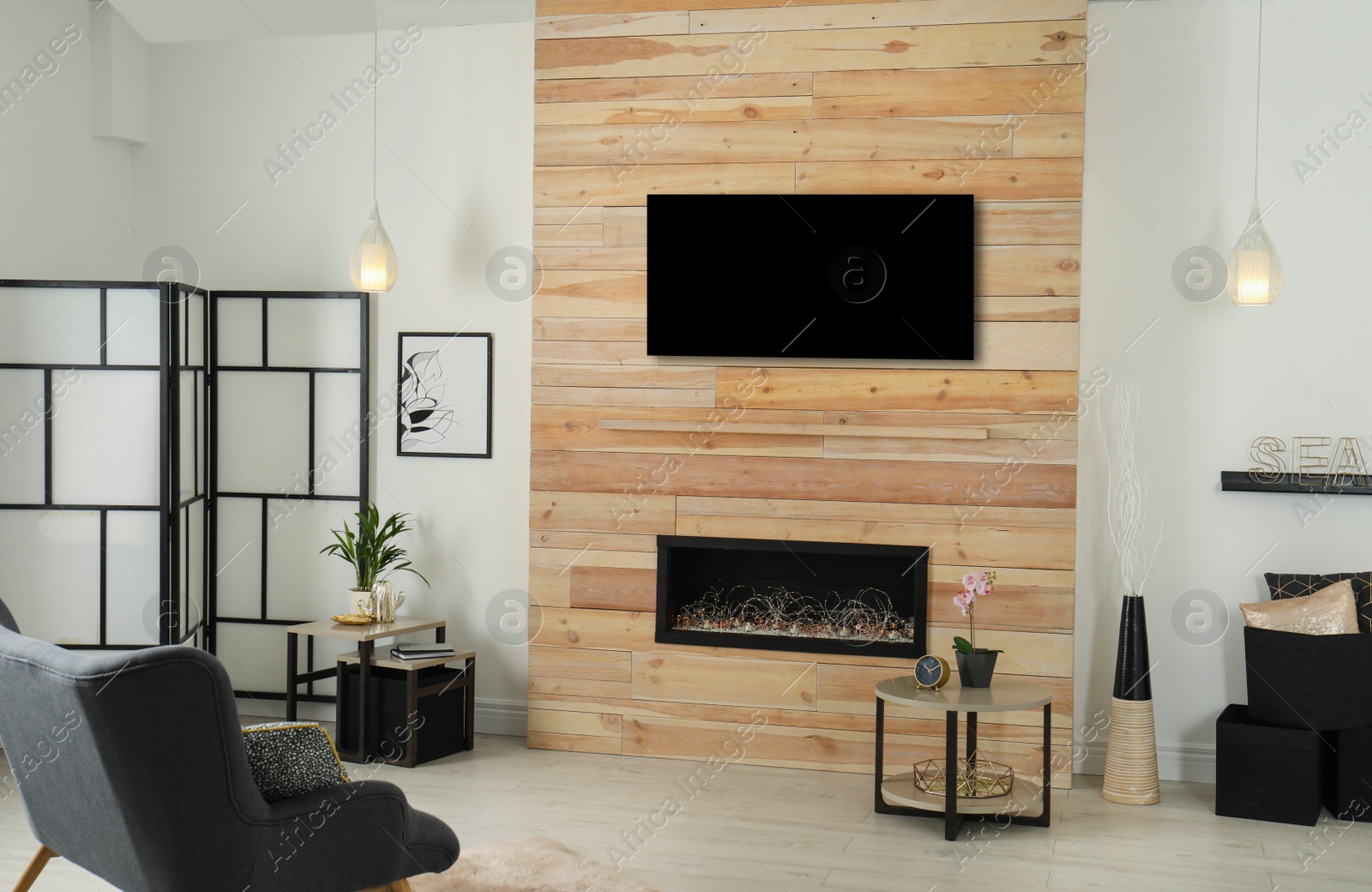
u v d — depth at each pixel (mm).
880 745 4188
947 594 4625
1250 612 4367
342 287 5402
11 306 4883
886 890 3441
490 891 3316
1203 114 4652
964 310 4555
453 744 4949
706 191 4816
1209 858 3756
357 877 2662
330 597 5387
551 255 4980
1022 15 4520
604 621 4961
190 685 2289
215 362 5410
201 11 5387
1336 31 4531
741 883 3488
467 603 5332
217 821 2385
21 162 4906
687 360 4852
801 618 5043
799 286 4703
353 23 5348
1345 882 3545
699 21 4809
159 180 5523
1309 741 4082
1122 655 4434
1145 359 4727
